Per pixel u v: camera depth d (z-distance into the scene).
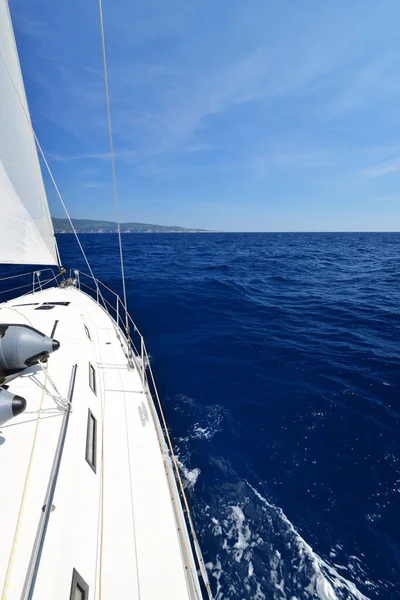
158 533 2.90
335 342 9.98
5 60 5.41
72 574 1.97
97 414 3.63
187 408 6.45
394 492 4.55
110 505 3.06
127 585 2.50
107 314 8.10
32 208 6.55
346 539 3.91
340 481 4.74
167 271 23.64
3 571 1.73
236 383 7.43
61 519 2.16
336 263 30.38
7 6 5.20
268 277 21.78
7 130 5.74
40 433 2.73
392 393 7.00
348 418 6.14
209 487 4.63
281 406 6.50
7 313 5.23
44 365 3.67
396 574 3.54
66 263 26.44
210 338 10.30
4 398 2.25
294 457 5.21
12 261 6.41
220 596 3.35
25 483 2.25
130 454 3.71
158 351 9.26
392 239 87.88
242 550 3.79
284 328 11.34
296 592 3.38
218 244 60.22
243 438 5.61
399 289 18.17
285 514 4.23
